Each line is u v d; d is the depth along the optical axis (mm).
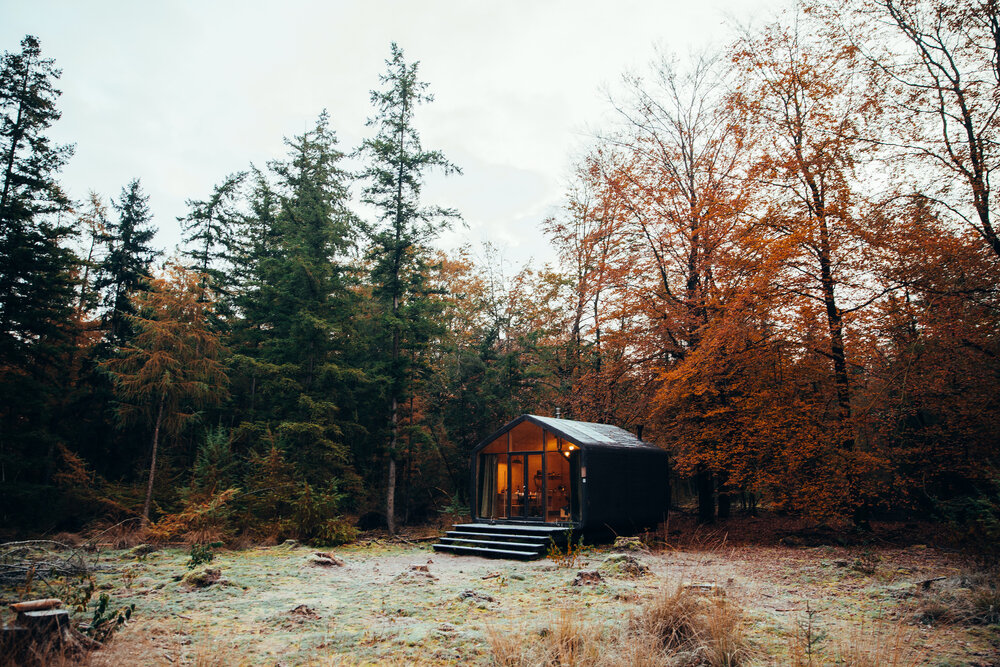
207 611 7520
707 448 18406
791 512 18938
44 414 17359
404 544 17875
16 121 18609
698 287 19984
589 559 12625
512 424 17906
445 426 26047
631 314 21000
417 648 5770
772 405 16422
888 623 6609
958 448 14625
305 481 17641
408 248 22562
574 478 16719
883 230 14617
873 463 14852
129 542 14117
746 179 17516
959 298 13562
